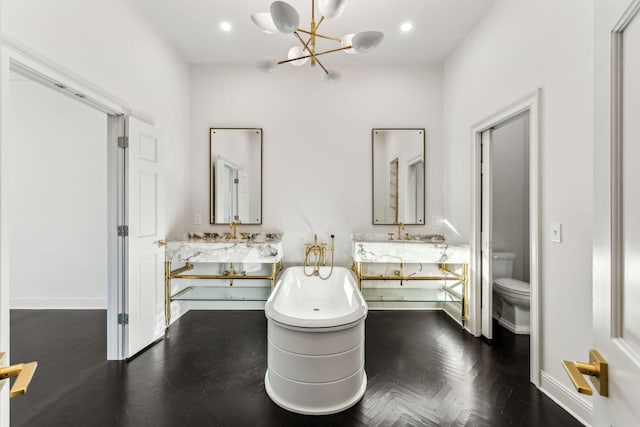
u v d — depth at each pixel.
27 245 3.42
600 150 0.64
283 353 1.77
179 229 3.24
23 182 3.41
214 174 3.48
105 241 3.44
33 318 3.12
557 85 1.80
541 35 1.92
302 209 3.53
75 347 2.48
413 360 2.29
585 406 1.62
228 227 3.50
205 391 1.90
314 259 3.51
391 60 3.42
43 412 1.70
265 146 3.51
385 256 2.94
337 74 2.41
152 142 2.56
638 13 0.52
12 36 1.44
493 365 2.22
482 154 2.75
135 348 2.34
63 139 3.42
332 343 1.72
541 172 1.93
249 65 3.49
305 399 1.71
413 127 3.54
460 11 2.56
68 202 3.43
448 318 3.16
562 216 1.76
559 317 1.79
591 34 1.58
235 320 3.08
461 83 3.04
